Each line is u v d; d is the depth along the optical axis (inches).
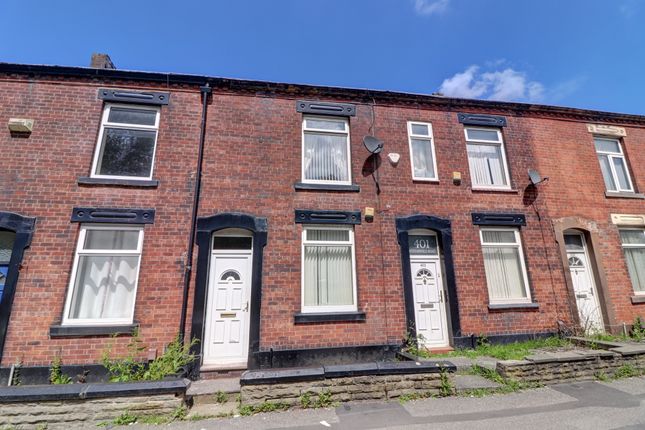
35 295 249.3
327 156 339.9
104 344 249.6
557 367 236.8
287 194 309.3
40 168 274.2
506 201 353.1
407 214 328.2
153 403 184.1
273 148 319.6
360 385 202.7
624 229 385.7
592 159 394.3
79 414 177.2
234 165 307.0
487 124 377.4
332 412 188.5
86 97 299.0
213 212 291.6
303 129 339.3
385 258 311.3
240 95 327.6
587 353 251.9
